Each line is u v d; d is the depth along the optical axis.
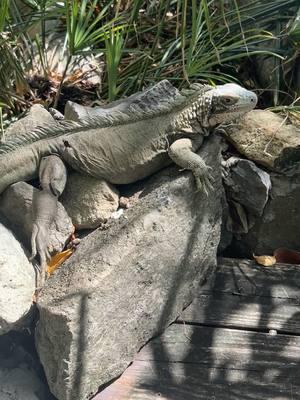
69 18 1.18
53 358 0.89
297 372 0.96
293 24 1.26
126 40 1.30
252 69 1.34
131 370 0.95
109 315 0.89
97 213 0.97
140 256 0.91
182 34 1.21
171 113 0.98
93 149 0.98
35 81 1.29
